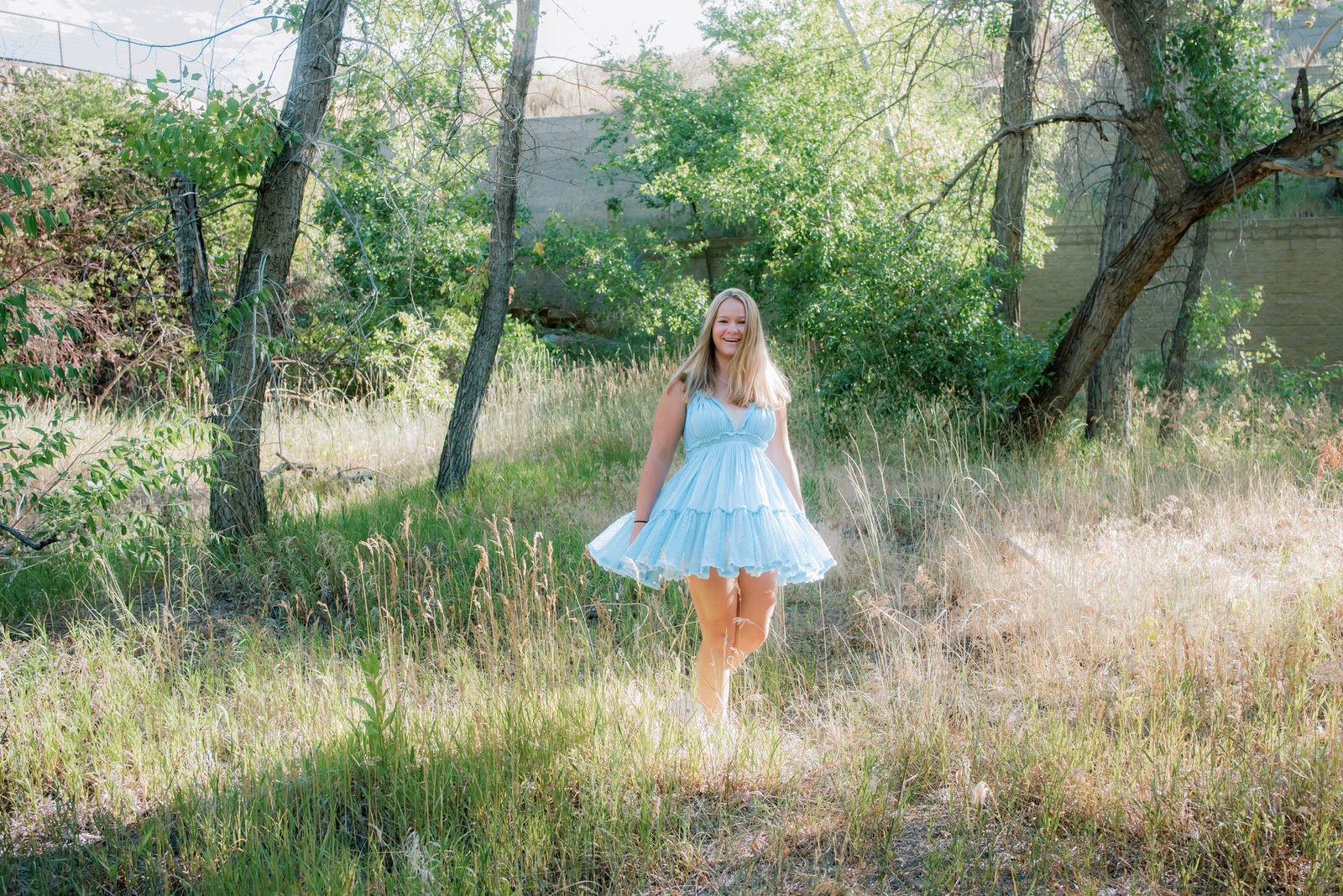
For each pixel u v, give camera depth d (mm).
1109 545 5379
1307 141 7102
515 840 3062
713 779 3533
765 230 13438
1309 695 3654
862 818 3164
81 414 8266
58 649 4672
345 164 6621
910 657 4164
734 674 4418
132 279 7641
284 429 9570
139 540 5000
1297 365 14281
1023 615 4625
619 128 15484
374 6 6121
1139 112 7562
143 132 5316
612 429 9320
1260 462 7176
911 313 9352
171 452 6895
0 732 3887
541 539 6098
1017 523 6254
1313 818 2863
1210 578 4770
